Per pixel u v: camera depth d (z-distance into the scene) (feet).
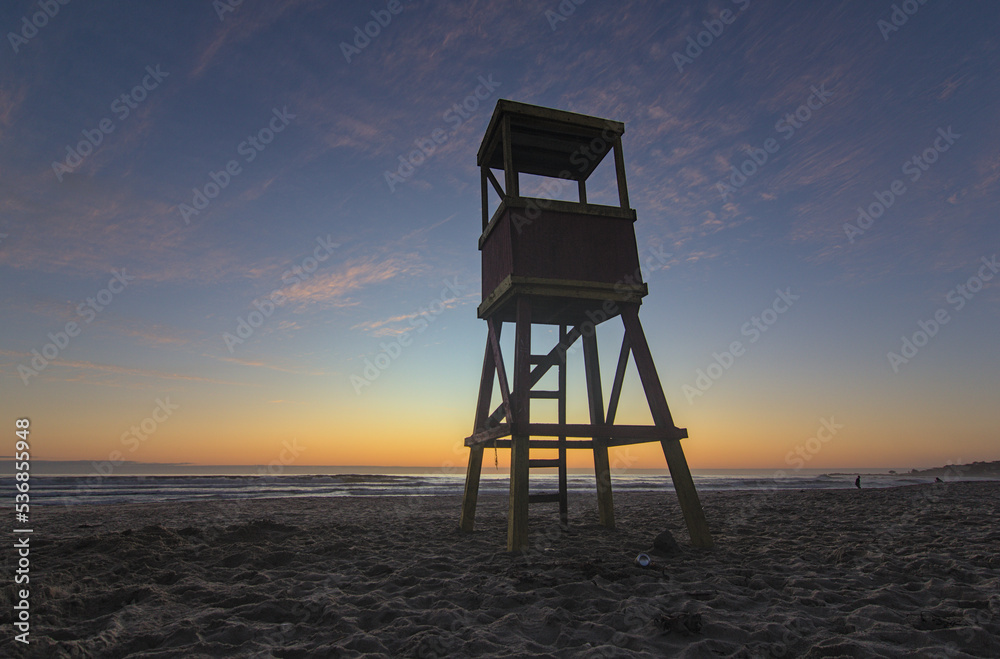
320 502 59.26
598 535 24.48
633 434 20.93
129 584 15.42
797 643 10.32
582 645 10.28
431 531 27.27
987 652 9.70
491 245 24.77
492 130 25.14
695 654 9.64
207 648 10.25
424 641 10.36
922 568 16.53
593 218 23.26
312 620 12.36
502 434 21.12
